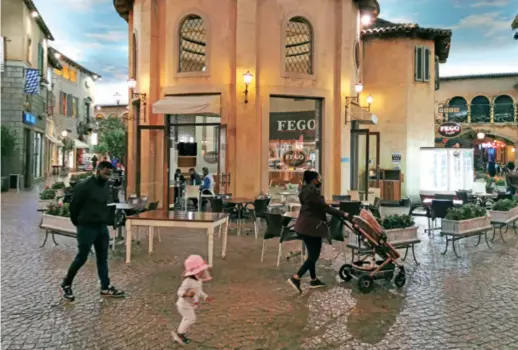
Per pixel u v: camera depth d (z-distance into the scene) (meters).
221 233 10.68
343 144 14.19
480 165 38.34
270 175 13.59
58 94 38.72
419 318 5.21
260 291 6.21
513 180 16.94
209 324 4.99
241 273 7.14
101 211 5.77
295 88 13.48
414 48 18.78
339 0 14.12
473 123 35.53
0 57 21.66
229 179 13.19
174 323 4.99
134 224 7.66
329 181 13.98
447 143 32.53
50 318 5.11
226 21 13.37
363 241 6.62
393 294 6.12
